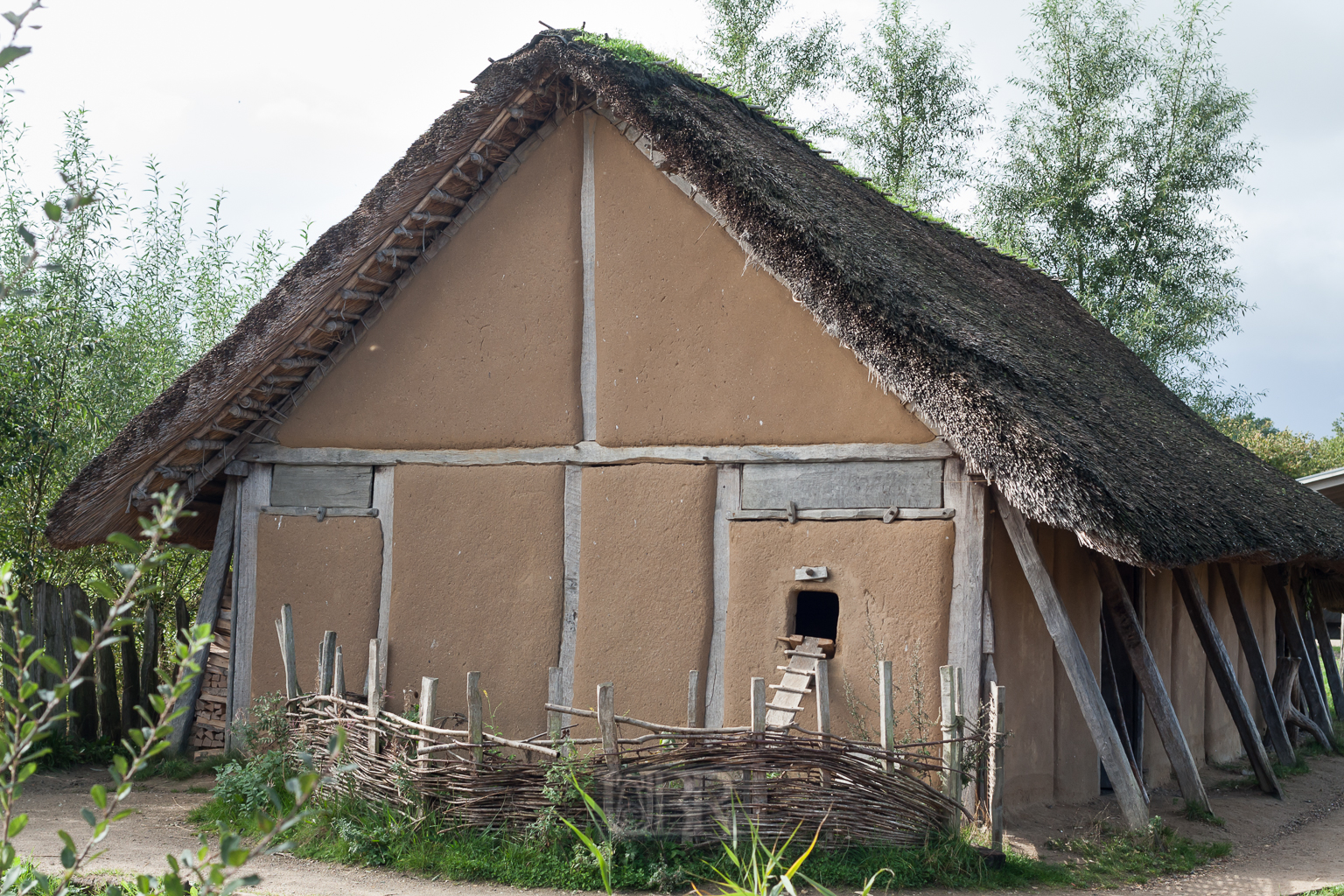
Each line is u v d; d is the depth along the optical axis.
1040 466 6.02
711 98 9.92
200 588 11.89
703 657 7.40
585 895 5.23
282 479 8.96
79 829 6.42
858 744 5.62
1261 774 8.50
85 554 10.84
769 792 5.52
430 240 8.62
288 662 7.11
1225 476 9.16
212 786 7.91
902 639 6.80
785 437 7.30
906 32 20.02
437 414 8.49
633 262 7.93
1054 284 15.24
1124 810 6.57
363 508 8.65
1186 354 19.06
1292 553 8.19
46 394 10.16
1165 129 19.31
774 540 7.28
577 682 7.76
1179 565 6.29
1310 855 6.69
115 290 10.93
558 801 5.57
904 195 19.47
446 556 8.31
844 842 5.56
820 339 7.25
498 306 8.36
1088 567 7.92
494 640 8.06
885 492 6.98
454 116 7.92
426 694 6.14
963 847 5.65
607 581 7.76
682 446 7.63
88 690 8.81
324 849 5.93
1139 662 7.43
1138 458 7.36
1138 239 19.38
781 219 7.11
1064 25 19.52
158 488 8.77
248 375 8.36
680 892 5.25
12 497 10.10
